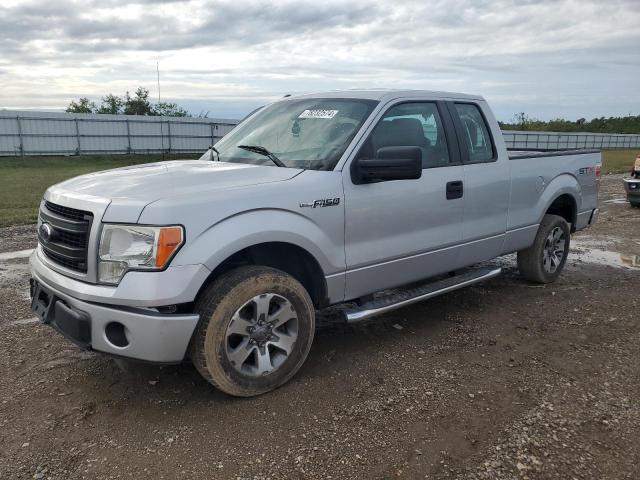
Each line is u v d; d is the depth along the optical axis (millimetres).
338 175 3678
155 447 2885
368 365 3898
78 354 3984
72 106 59219
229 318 3191
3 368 3752
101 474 2668
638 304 5293
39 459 2768
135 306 2934
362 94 4309
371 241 3900
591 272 6508
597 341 4371
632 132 86250
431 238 4332
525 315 4977
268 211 3312
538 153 5965
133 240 2928
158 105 61594
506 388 3566
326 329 4598
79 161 34750
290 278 3451
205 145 42469
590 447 2918
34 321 4609
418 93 4445
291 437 2990
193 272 2982
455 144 4582
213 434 3008
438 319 4859
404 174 3598
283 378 3512
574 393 3500
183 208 2986
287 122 4352
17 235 8211
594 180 6383
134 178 3471
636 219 10297
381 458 2816
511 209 5152
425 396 3453
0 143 34531
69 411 3219
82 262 3098
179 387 3529
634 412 3273
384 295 4328
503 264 6871
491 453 2859
